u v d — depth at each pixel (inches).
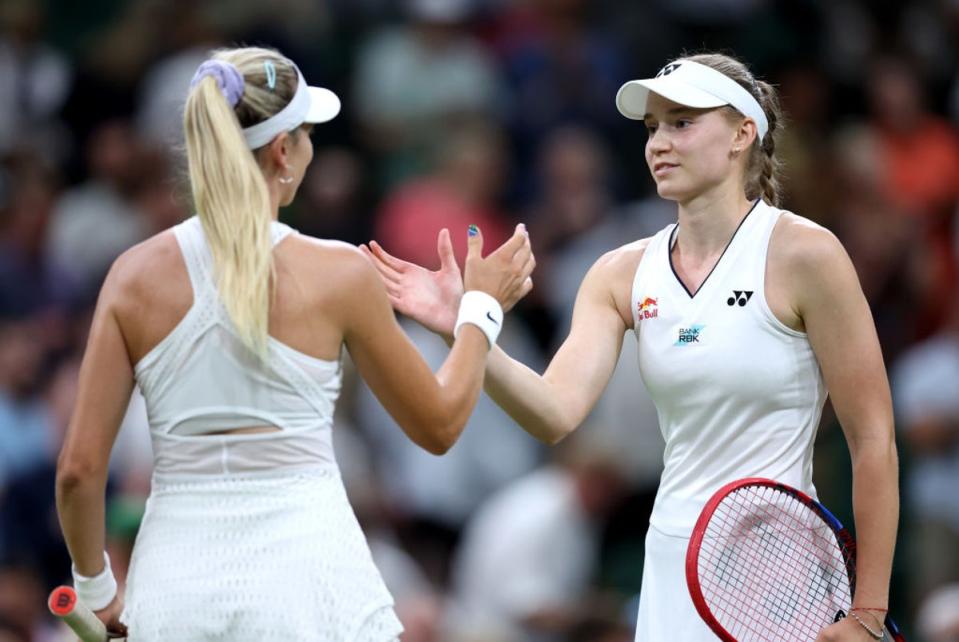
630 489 1520.7
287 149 687.7
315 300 669.9
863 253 1839.3
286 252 674.2
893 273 1835.6
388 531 1496.1
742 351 711.7
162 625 653.9
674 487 732.7
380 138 1995.6
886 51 2204.7
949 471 1598.2
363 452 1525.6
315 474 669.9
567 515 1414.9
